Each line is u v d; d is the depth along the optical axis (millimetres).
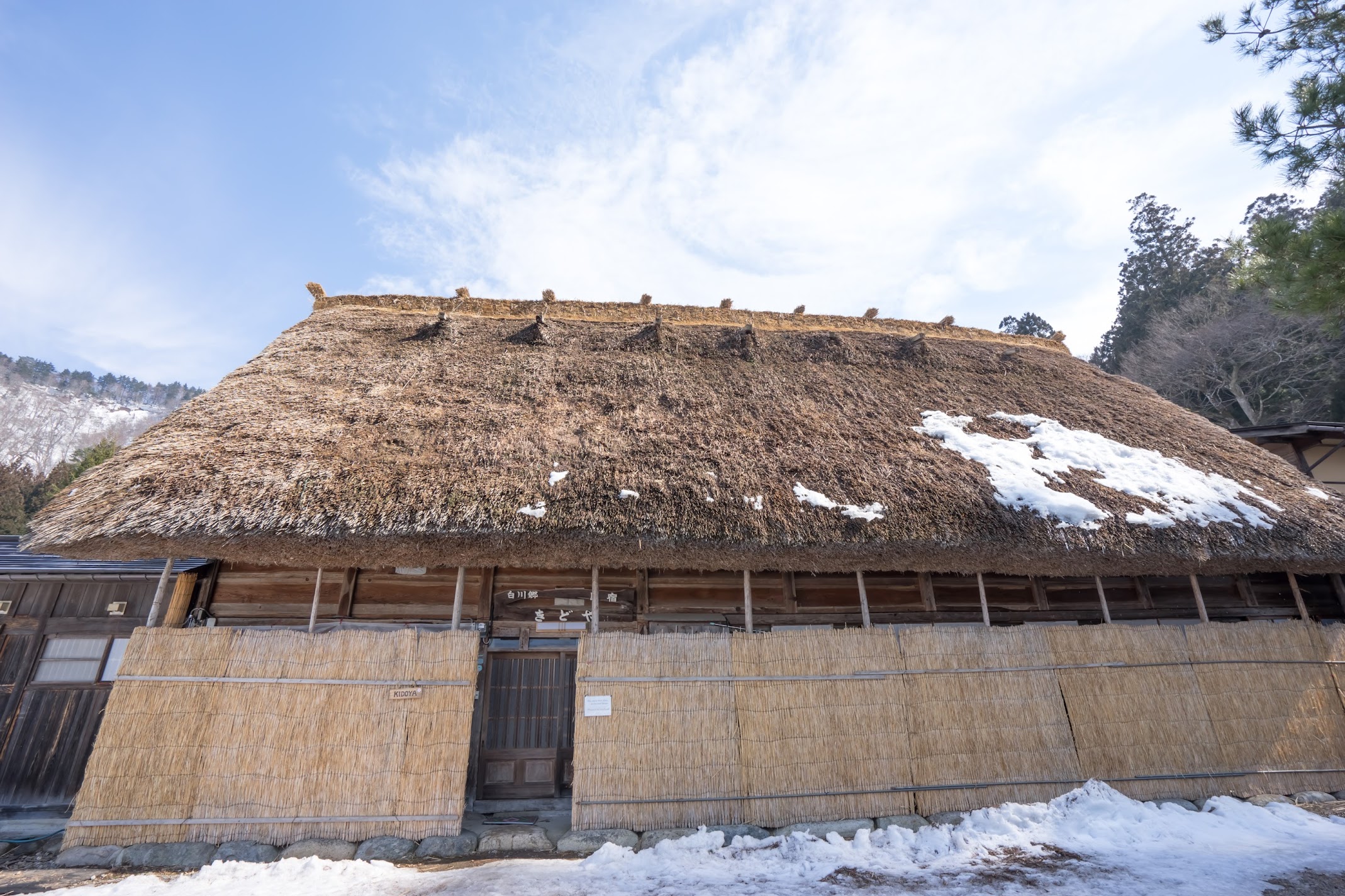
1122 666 6062
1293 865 4371
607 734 5195
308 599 6172
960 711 5684
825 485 5961
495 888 4098
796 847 4789
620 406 6973
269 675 5078
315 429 5832
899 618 6762
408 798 4891
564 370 7672
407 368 7293
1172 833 5039
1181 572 6273
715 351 8750
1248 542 6227
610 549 5270
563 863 4582
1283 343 20047
